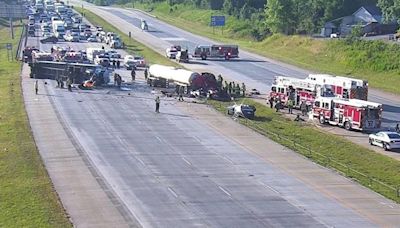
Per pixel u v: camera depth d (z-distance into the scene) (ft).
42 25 621.72
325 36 510.58
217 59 452.76
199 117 267.59
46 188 170.50
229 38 590.14
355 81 276.82
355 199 168.66
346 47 431.02
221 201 164.35
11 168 188.75
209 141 227.81
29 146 214.07
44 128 240.73
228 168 194.70
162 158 204.13
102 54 416.67
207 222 149.38
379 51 407.23
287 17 541.75
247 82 357.20
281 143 227.61
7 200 160.45
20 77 362.33
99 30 592.60
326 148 225.15
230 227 146.61
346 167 198.49
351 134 245.24
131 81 357.00
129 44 530.68
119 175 184.65
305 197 169.17
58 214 151.33
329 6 547.08
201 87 313.94
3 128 240.53
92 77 335.26
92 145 217.77
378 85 355.36
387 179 189.78
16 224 144.05
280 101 293.64
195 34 609.01
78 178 180.45
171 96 313.32
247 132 243.60
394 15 483.51
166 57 456.45
